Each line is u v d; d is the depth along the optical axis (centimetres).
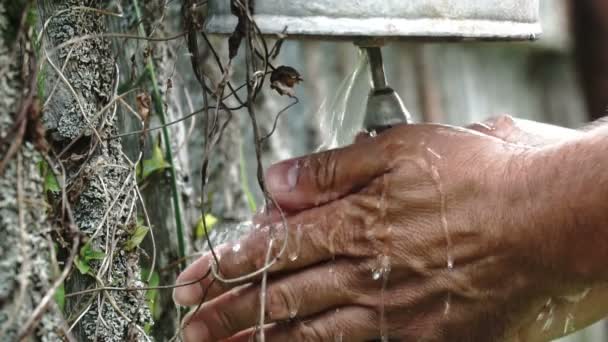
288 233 86
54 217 81
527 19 85
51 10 85
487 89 254
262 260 86
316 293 86
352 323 87
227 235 102
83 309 85
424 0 81
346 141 93
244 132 138
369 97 88
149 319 90
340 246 86
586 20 240
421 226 85
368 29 80
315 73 199
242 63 128
